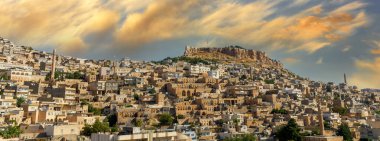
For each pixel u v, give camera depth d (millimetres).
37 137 181125
